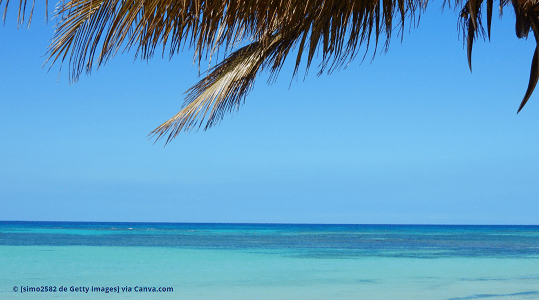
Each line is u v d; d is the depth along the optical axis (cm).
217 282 1291
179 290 1139
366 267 1730
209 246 3100
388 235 5784
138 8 176
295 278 1393
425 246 3225
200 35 197
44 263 1783
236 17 202
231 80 270
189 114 282
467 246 3234
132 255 2227
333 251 2648
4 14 137
